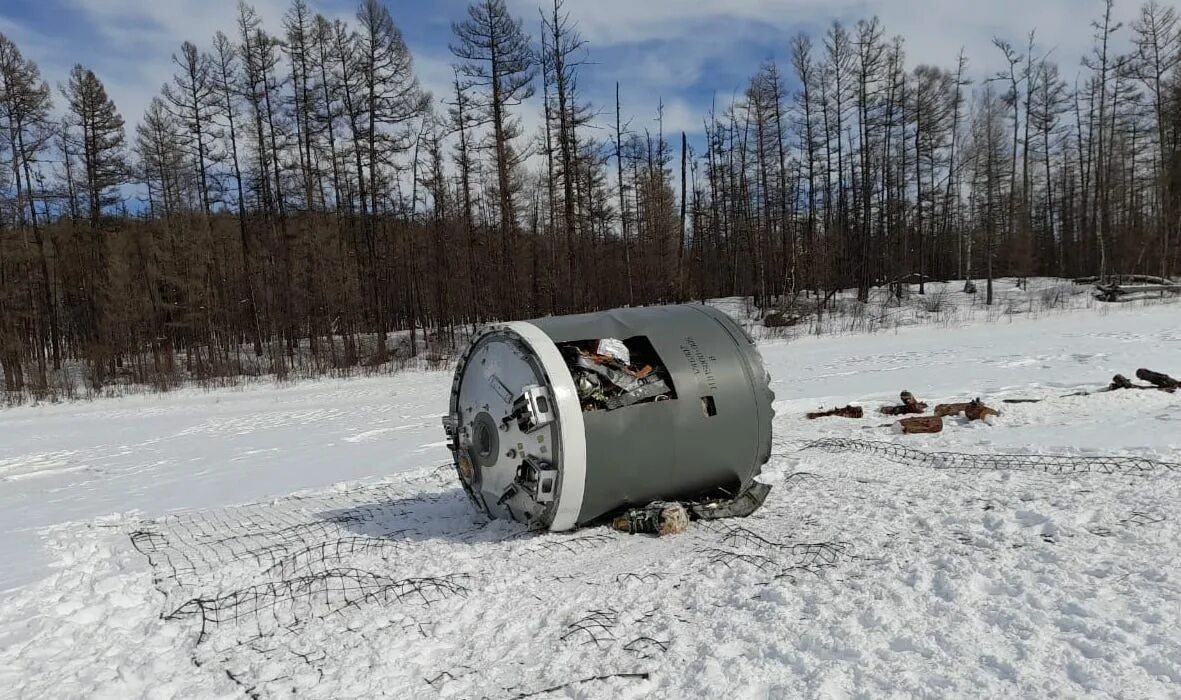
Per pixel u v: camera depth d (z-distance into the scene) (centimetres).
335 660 394
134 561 597
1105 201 3903
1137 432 849
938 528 546
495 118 3055
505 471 597
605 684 341
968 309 3272
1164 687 301
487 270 3528
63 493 991
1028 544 488
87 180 3438
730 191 4616
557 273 3350
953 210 5106
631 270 3716
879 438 961
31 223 3397
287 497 857
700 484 621
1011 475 699
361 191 3369
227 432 1523
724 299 4309
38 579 564
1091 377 1352
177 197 3875
